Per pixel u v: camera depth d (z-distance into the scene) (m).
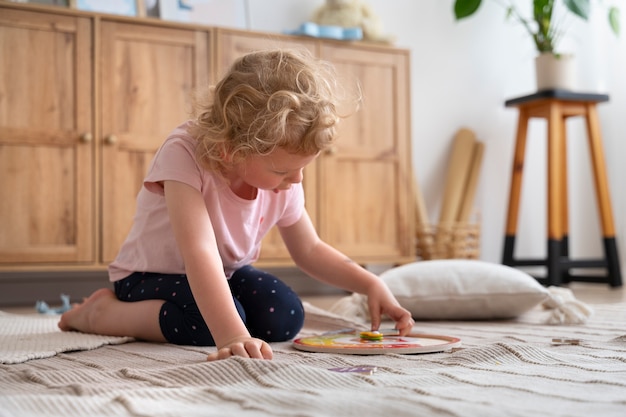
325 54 3.04
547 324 1.70
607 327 1.60
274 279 1.43
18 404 0.69
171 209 1.15
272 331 1.37
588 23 3.91
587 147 3.92
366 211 3.10
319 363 0.99
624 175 3.75
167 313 1.31
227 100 1.10
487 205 3.71
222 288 1.06
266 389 0.77
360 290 1.40
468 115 3.71
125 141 2.73
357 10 3.19
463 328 1.63
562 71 3.30
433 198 3.63
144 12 2.98
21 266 2.60
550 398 0.73
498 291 1.78
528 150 3.82
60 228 2.66
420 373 0.88
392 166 3.15
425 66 3.63
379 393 0.73
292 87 1.08
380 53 3.14
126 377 0.87
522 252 3.79
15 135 2.60
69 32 2.67
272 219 1.40
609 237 3.30
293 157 1.09
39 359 1.12
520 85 3.80
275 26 3.31
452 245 3.34
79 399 0.71
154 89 2.78
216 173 1.20
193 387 0.77
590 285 3.47
